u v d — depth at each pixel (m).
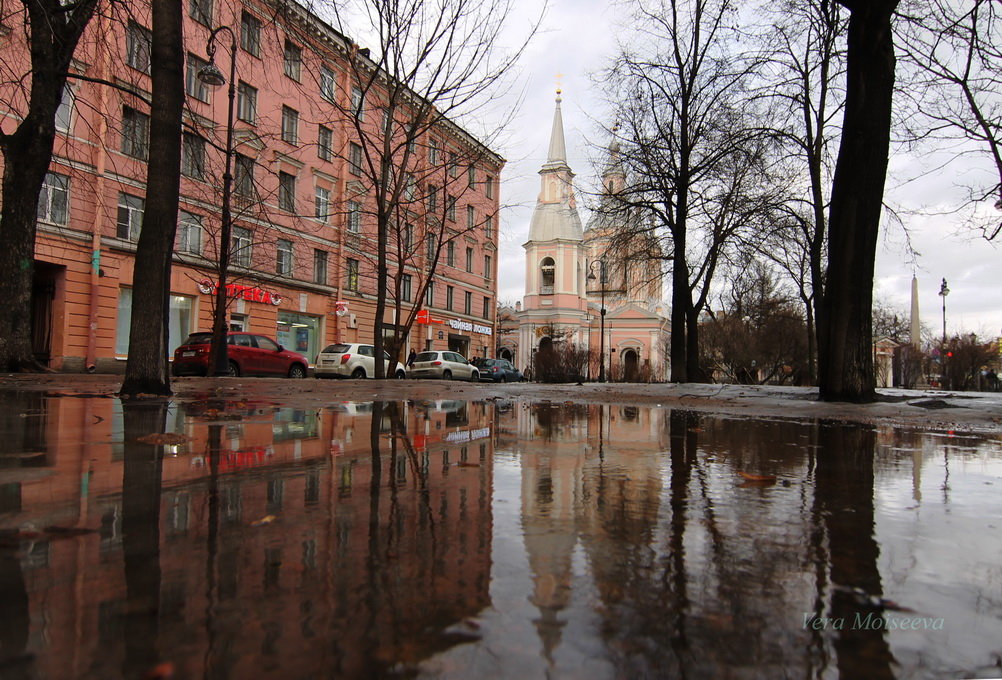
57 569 1.05
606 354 50.50
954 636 0.87
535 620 0.88
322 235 26.70
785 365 33.66
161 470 2.10
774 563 1.19
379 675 0.69
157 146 6.38
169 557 1.13
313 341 26.75
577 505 1.67
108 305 18.58
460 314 37.34
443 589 0.99
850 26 7.24
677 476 2.19
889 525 1.52
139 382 6.29
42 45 10.08
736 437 3.70
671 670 0.73
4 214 9.96
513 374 33.25
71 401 5.55
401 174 14.48
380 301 14.15
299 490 1.79
